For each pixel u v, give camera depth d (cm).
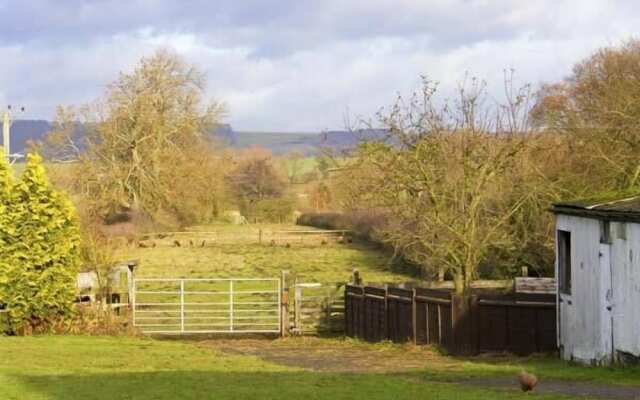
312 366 2384
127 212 8044
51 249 2955
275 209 9544
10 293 2902
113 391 1625
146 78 8181
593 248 2186
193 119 8281
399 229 3161
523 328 2541
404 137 3081
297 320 3484
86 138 7881
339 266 6341
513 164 3103
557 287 2444
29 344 2594
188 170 8206
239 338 3403
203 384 1734
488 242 3092
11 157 4553
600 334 2150
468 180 3044
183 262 6769
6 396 1538
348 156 3253
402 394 1578
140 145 8025
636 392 1655
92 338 2902
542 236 3369
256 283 5478
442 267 3341
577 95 4644
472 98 5172
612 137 3847
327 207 9256
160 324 3569
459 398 1521
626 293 2011
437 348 2714
